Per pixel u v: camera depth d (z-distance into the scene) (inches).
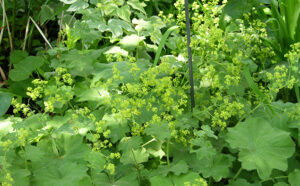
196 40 26.4
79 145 22.2
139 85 22.9
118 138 22.8
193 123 23.7
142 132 22.9
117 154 20.1
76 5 28.2
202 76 27.4
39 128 23.0
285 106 25.5
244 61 25.9
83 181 19.5
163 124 21.2
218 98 24.3
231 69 26.2
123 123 23.1
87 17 26.1
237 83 24.5
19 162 21.0
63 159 21.6
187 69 27.3
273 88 24.4
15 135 19.8
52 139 22.3
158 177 20.4
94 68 28.5
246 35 29.0
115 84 23.4
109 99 22.3
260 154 20.6
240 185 20.7
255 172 23.0
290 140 20.9
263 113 25.8
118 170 22.2
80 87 27.6
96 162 19.6
